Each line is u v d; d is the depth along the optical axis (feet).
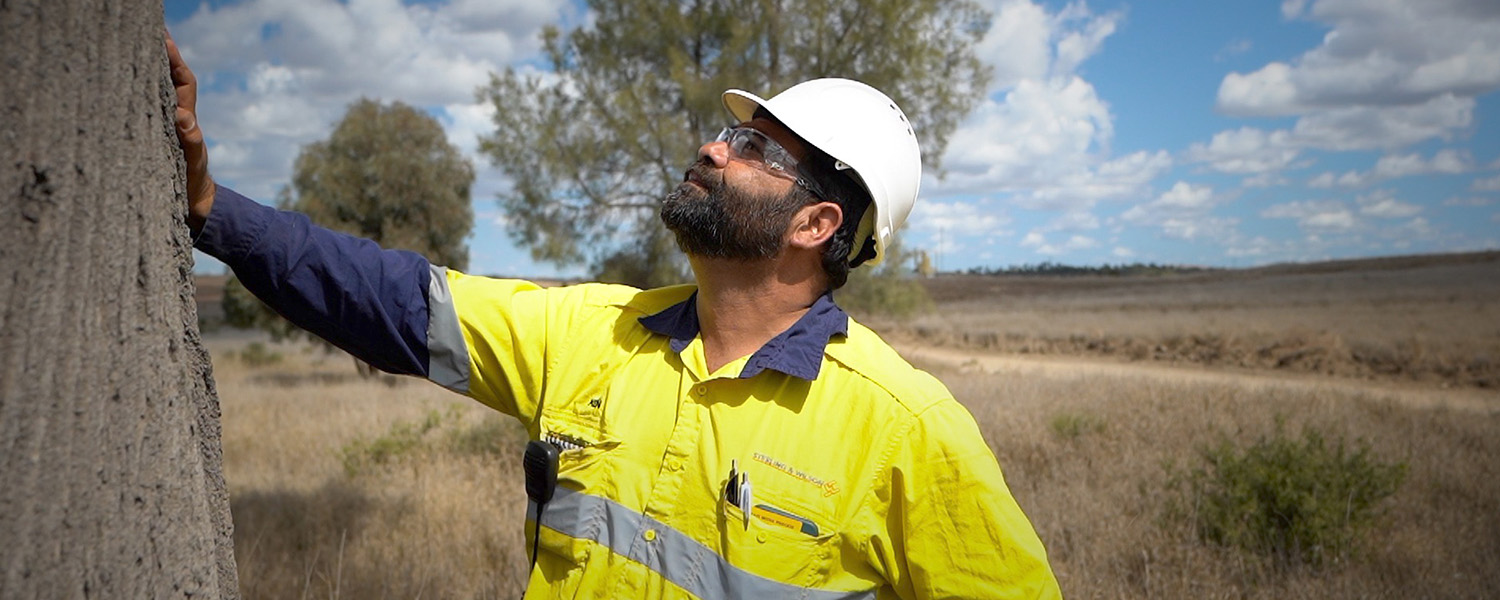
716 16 37.17
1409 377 62.90
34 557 2.82
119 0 3.19
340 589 12.14
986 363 79.66
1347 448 23.26
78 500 2.93
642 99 37.06
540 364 5.00
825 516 4.42
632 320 4.99
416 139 66.08
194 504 3.39
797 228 4.89
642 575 4.38
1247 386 42.86
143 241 3.24
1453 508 17.53
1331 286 181.06
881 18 36.09
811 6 35.29
